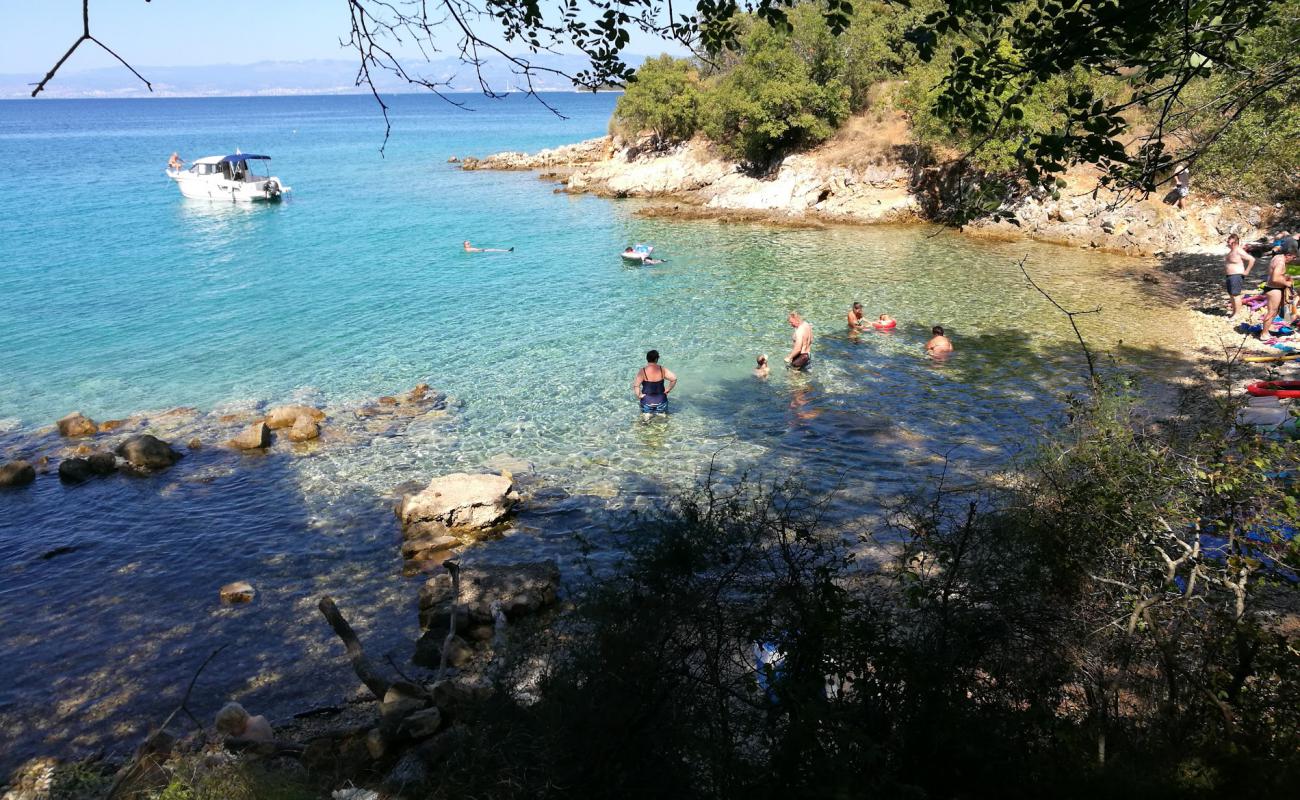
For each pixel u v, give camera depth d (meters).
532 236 37.81
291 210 46.34
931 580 6.12
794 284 27.59
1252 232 29.25
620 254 33.47
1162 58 5.71
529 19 5.91
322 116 188.12
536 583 10.95
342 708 9.05
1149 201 31.58
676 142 54.72
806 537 5.94
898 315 23.50
